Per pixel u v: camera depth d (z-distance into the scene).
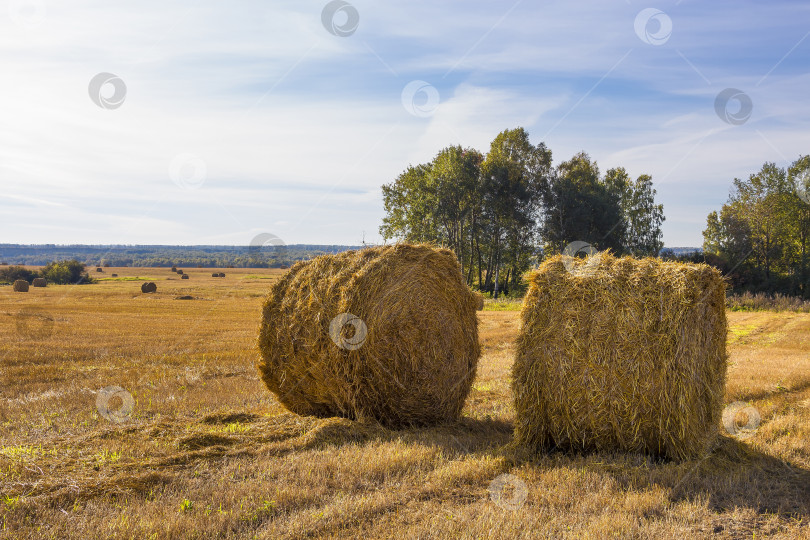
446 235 44.78
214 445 6.01
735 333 20.92
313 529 3.88
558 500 4.56
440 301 7.55
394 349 7.09
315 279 7.61
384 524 4.00
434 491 4.70
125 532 3.75
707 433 5.95
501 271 54.31
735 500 4.66
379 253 7.44
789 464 5.64
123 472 5.03
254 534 3.80
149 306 30.89
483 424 7.43
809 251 41.22
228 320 23.86
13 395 8.91
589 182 43.59
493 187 41.59
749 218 42.47
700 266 5.93
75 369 11.48
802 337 19.56
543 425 6.14
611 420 5.82
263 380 8.01
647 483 5.04
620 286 5.91
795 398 8.74
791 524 4.25
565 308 6.01
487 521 4.03
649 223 50.75
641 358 5.71
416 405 7.27
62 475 4.94
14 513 4.08
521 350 6.25
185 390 9.34
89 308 28.69
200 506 4.24
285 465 5.22
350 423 6.89
